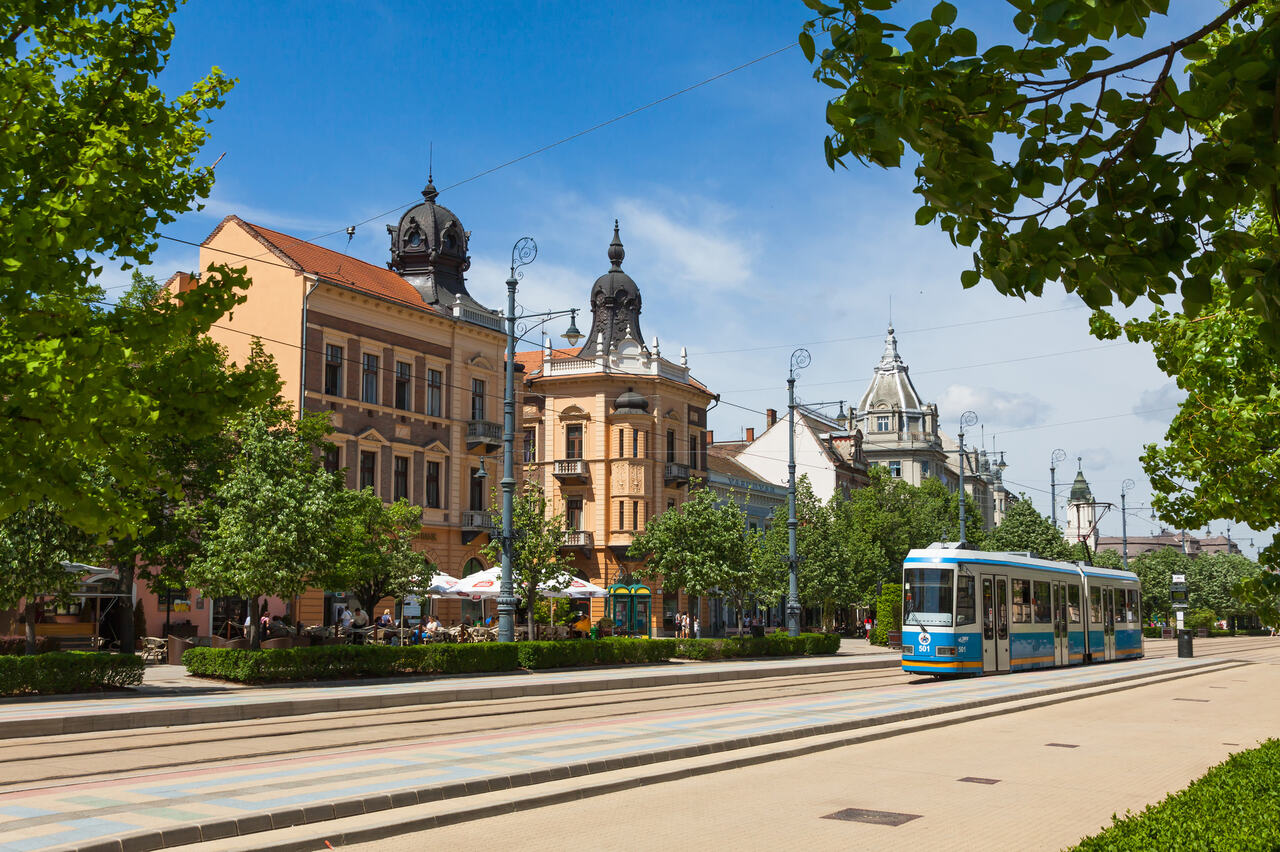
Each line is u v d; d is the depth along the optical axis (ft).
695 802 36.60
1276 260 13.64
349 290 142.72
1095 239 14.24
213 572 87.45
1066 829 32.45
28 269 21.47
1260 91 12.52
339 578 102.89
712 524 147.84
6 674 69.72
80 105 26.02
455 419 162.30
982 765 46.85
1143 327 36.96
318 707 68.13
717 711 65.92
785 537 196.44
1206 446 33.71
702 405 225.97
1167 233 13.91
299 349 137.18
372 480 147.64
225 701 66.49
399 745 51.08
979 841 30.60
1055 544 259.39
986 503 469.98
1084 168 14.33
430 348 158.81
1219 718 70.69
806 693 85.15
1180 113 13.47
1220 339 34.09
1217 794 28.35
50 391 20.67
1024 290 15.02
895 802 36.99
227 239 145.07
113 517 23.89
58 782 40.14
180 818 29.91
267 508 89.66
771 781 41.57
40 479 22.63
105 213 24.13
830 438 306.96
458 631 131.54
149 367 25.22
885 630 184.75
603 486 201.77
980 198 14.21
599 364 205.57
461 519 161.48
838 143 14.76
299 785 35.86
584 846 29.35
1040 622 116.26
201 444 91.97
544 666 109.50
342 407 142.92
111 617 120.26
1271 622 28.53
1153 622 335.26
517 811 34.60
